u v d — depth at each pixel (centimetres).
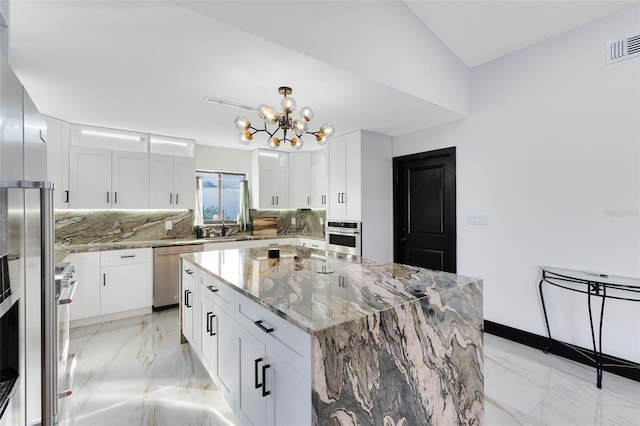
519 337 297
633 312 234
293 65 212
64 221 368
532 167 287
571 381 229
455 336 158
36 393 128
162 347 283
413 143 394
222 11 167
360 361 117
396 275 187
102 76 228
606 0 231
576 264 260
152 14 159
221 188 507
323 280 175
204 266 217
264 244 489
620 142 238
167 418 189
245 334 160
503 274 309
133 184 388
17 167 108
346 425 112
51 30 171
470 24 276
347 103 289
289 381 122
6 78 96
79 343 291
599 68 248
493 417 189
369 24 235
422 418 140
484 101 323
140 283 369
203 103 285
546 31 270
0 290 94
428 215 384
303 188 547
